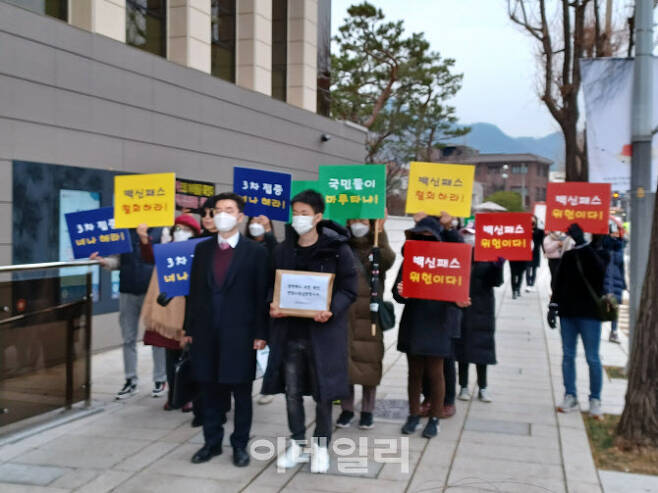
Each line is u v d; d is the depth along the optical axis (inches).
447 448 199.5
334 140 659.4
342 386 180.1
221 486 170.2
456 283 202.1
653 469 180.9
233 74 532.4
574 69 572.1
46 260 316.2
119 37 374.3
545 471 180.4
